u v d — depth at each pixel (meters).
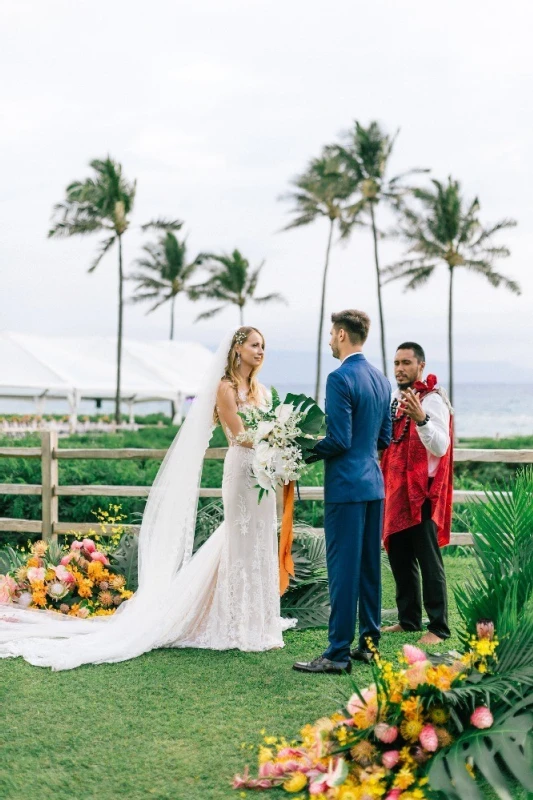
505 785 2.51
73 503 8.05
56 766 2.97
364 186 37.78
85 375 40.41
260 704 3.61
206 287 53.25
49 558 5.63
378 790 2.59
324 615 5.18
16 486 6.90
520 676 2.88
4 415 43.72
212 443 11.60
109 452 6.76
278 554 4.87
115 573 5.67
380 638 4.54
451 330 40.94
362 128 37.47
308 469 4.31
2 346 40.50
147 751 3.10
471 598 3.40
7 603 5.36
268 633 4.68
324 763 2.80
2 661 4.32
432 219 39.53
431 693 2.85
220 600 4.64
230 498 4.68
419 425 4.48
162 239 52.53
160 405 87.69
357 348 4.31
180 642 4.67
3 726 3.35
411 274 40.62
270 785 2.80
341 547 4.10
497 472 10.05
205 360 51.75
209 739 3.21
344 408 4.10
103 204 36.91
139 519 7.71
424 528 4.59
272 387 4.28
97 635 4.64
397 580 4.88
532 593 3.33
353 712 2.92
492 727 2.78
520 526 3.41
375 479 4.20
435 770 2.61
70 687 3.87
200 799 2.72
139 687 3.86
